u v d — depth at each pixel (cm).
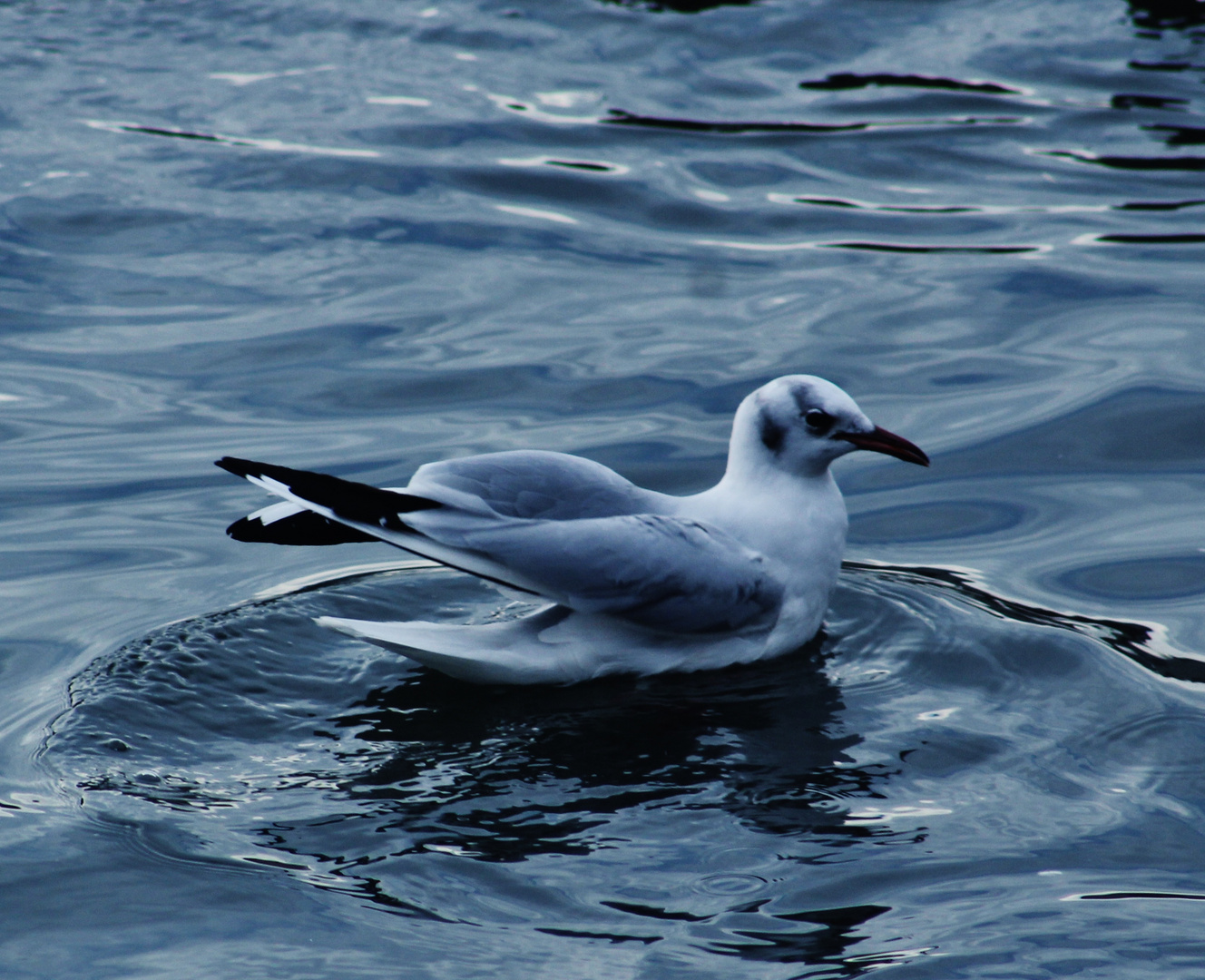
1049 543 1162
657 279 1653
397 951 675
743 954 673
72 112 2014
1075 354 1472
